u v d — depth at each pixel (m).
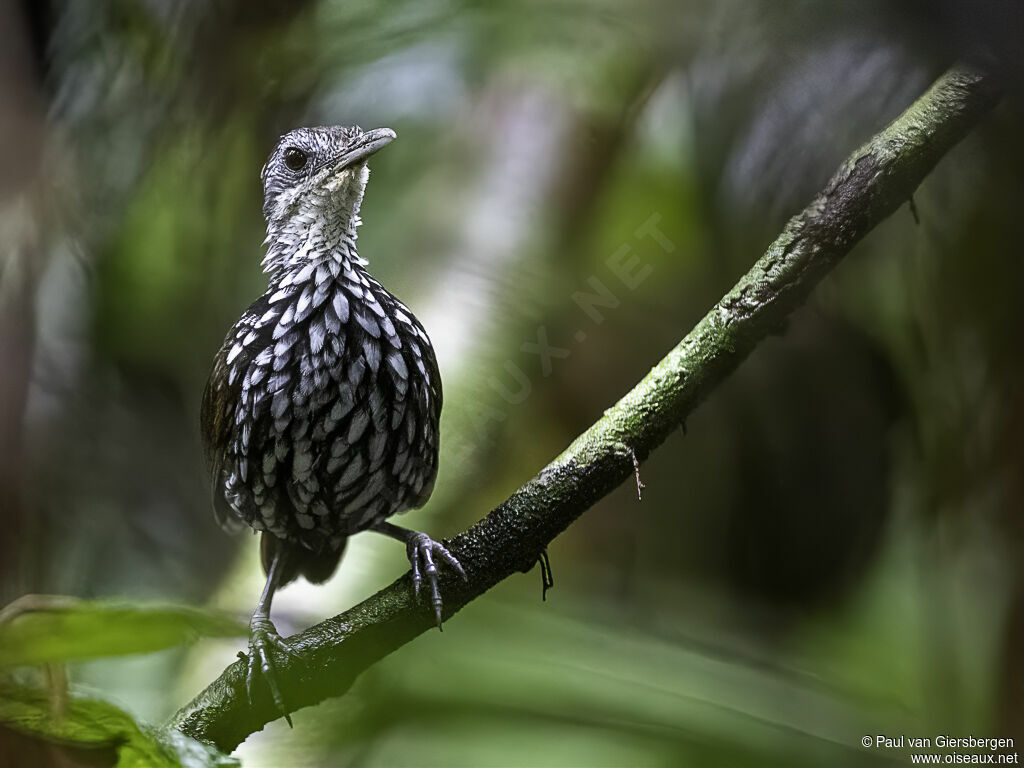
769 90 3.79
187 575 3.88
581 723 3.74
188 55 3.87
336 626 3.68
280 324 3.72
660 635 3.80
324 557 3.76
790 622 3.90
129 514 3.88
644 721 3.74
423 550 3.68
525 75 3.85
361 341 3.72
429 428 3.73
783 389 3.91
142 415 3.89
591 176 3.83
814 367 3.90
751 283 3.66
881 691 3.84
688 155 3.82
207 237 3.89
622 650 3.78
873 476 3.91
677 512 3.93
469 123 3.85
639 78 3.84
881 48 3.73
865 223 3.65
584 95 3.84
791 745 3.75
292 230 3.73
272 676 3.67
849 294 3.85
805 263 3.66
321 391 3.71
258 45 3.88
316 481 3.72
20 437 3.84
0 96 3.83
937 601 3.82
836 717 3.77
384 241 3.83
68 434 3.87
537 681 3.76
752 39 3.79
